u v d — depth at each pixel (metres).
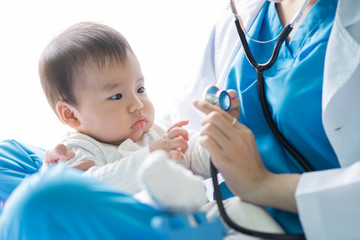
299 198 0.70
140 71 1.10
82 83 1.05
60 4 1.74
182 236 0.57
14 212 0.58
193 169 1.05
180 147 0.93
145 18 1.83
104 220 0.57
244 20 1.17
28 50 1.72
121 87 1.05
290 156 0.90
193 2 1.82
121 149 1.04
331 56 0.83
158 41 1.84
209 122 0.79
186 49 1.83
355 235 0.68
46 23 1.73
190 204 0.62
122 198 0.61
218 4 1.80
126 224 0.58
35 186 0.59
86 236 0.57
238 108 0.95
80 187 0.58
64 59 1.07
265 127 0.96
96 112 1.05
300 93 0.86
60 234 0.57
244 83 1.01
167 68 1.86
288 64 0.94
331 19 0.92
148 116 1.09
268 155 0.90
